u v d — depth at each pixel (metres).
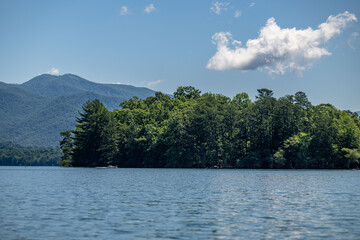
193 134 147.38
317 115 147.38
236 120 146.50
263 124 145.00
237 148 145.50
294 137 137.12
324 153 136.00
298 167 139.38
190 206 32.88
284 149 138.38
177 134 148.88
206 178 75.19
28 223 24.94
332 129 138.12
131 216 27.66
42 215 27.88
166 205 33.44
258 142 145.25
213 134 145.62
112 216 27.62
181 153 145.88
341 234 22.11
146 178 75.38
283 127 144.00
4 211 29.62
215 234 22.05
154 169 135.12
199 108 150.25
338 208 31.94
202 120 145.88
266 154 141.25
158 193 43.94
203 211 30.09
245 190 48.16
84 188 50.62
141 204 34.03
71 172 110.19
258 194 43.16
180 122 150.50
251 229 23.42
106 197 39.53
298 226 24.33
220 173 100.50
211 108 146.75
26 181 66.38
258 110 147.12
